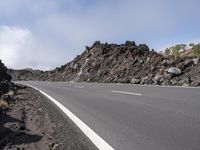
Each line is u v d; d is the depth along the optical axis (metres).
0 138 7.35
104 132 7.47
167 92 15.42
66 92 20.31
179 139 6.39
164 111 9.71
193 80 22.83
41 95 19.09
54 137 7.34
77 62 53.00
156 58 32.03
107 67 40.34
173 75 25.20
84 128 8.09
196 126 7.43
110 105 12.04
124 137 6.86
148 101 12.37
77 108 11.88
